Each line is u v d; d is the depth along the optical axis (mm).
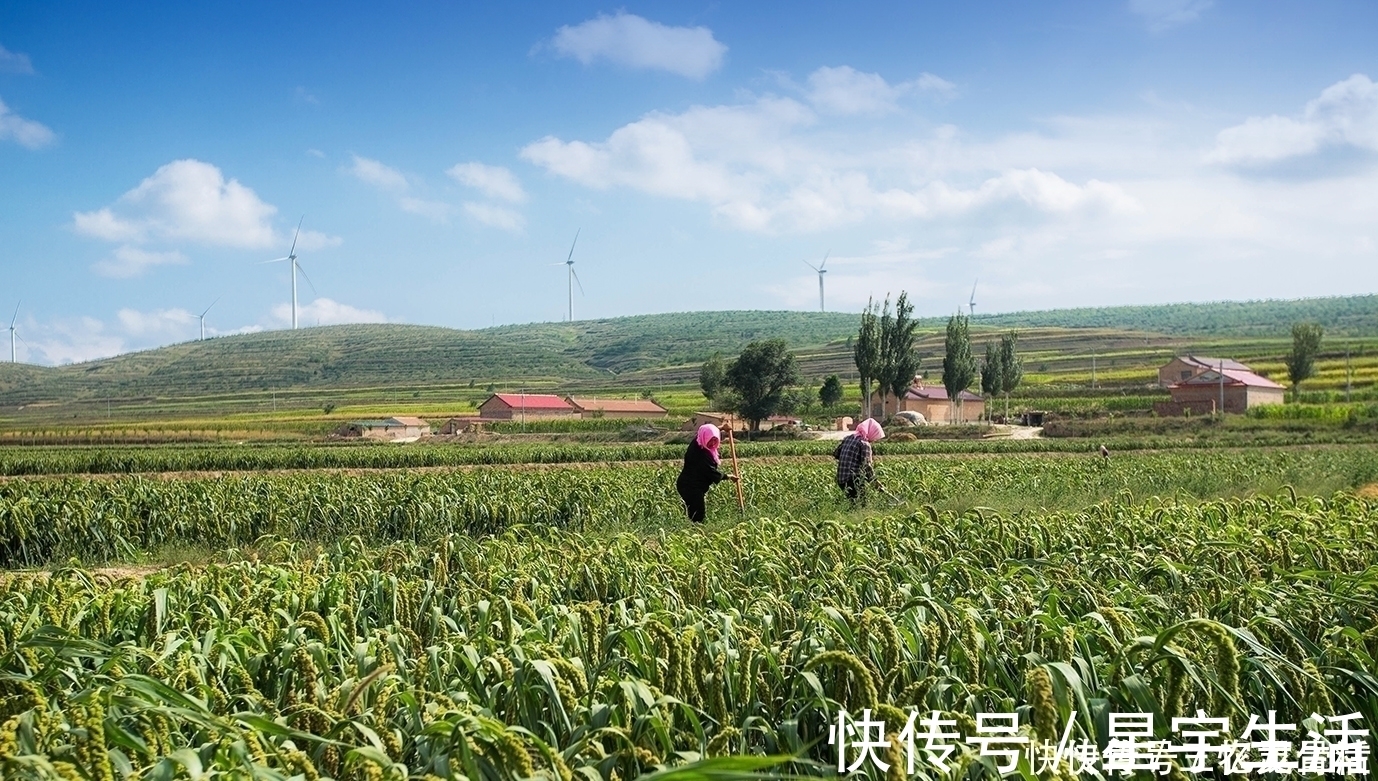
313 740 4668
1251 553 9945
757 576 9758
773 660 5949
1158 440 65000
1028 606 7285
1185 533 12141
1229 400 105875
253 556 16297
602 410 140750
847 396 147875
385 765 4137
